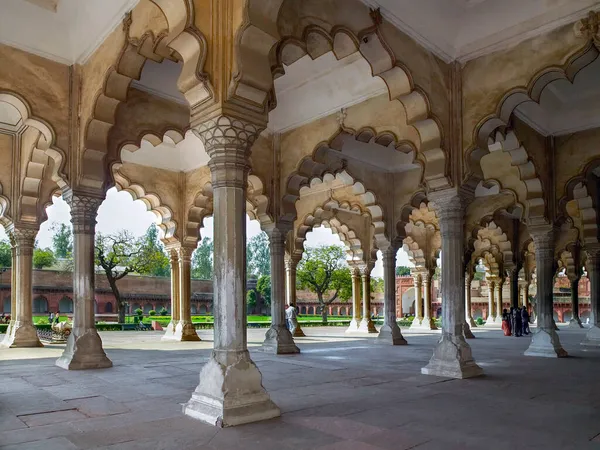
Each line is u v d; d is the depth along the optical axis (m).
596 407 4.02
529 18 5.42
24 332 9.32
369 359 7.42
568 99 7.69
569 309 30.45
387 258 10.67
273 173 8.57
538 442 3.01
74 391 4.63
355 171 10.08
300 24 4.44
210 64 3.80
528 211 8.09
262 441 3.01
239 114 3.79
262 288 37.34
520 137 7.50
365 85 7.38
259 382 3.68
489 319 21.27
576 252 18.70
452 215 5.96
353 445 2.93
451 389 4.83
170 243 11.71
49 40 6.14
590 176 9.84
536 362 7.12
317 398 4.34
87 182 6.39
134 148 8.20
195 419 3.55
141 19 5.07
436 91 5.88
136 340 12.05
